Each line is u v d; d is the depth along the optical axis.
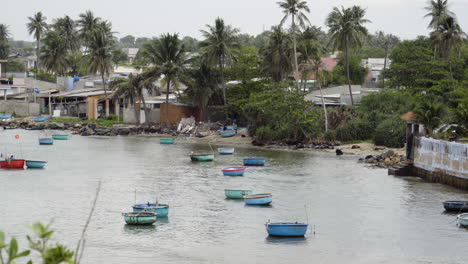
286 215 36.44
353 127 80.12
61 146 81.56
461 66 93.38
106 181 49.56
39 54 169.12
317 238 30.88
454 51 92.06
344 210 38.00
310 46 90.06
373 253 28.20
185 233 31.67
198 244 29.53
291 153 74.25
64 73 164.62
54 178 50.94
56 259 7.78
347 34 92.50
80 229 32.34
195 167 59.75
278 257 27.39
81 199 41.03
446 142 46.38
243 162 61.75
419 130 58.25
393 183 48.91
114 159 66.31
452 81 85.75
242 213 36.88
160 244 29.45
